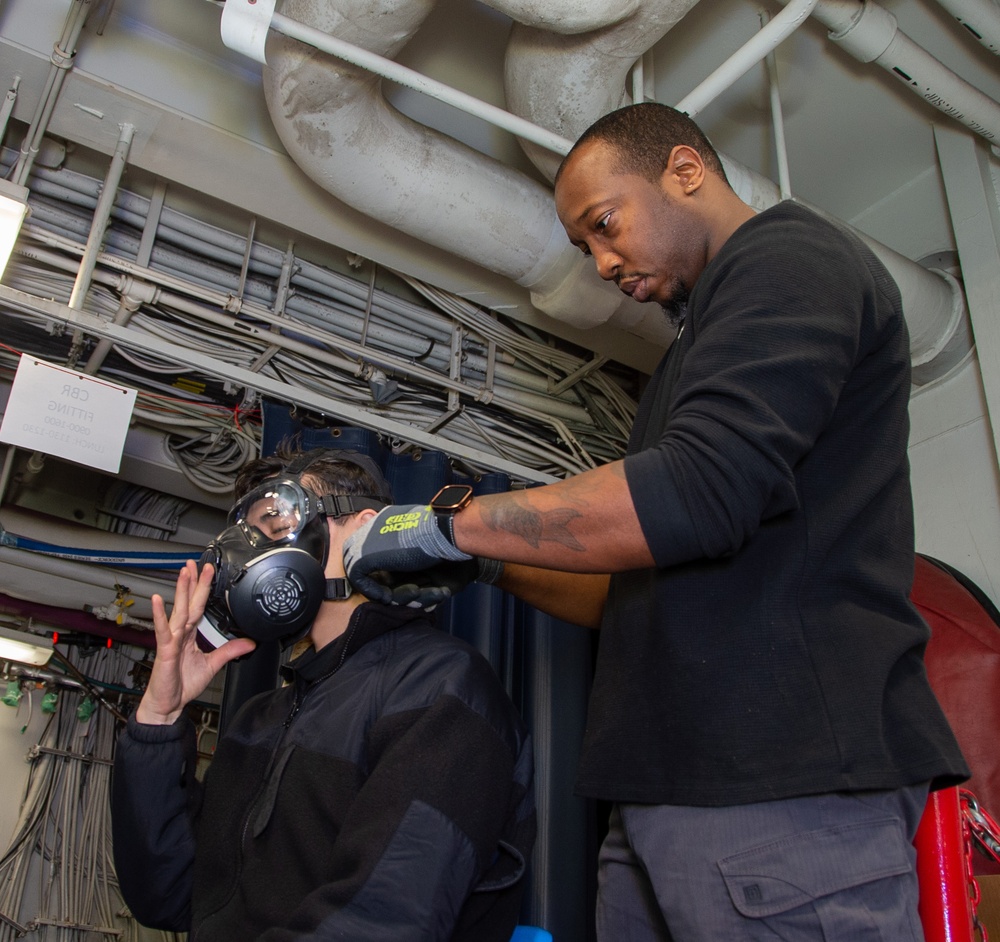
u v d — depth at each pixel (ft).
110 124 8.40
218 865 4.31
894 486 3.77
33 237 9.09
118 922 11.73
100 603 12.46
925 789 3.32
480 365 10.94
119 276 9.20
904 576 3.60
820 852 3.06
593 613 5.05
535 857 8.61
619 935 3.73
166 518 12.99
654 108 4.61
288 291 9.96
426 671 4.25
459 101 7.02
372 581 4.25
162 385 10.08
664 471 3.28
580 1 6.39
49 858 11.67
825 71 9.27
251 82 8.61
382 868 3.48
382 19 6.74
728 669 3.37
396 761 3.80
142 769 4.52
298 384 10.01
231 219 10.20
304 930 3.38
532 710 9.28
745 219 4.41
